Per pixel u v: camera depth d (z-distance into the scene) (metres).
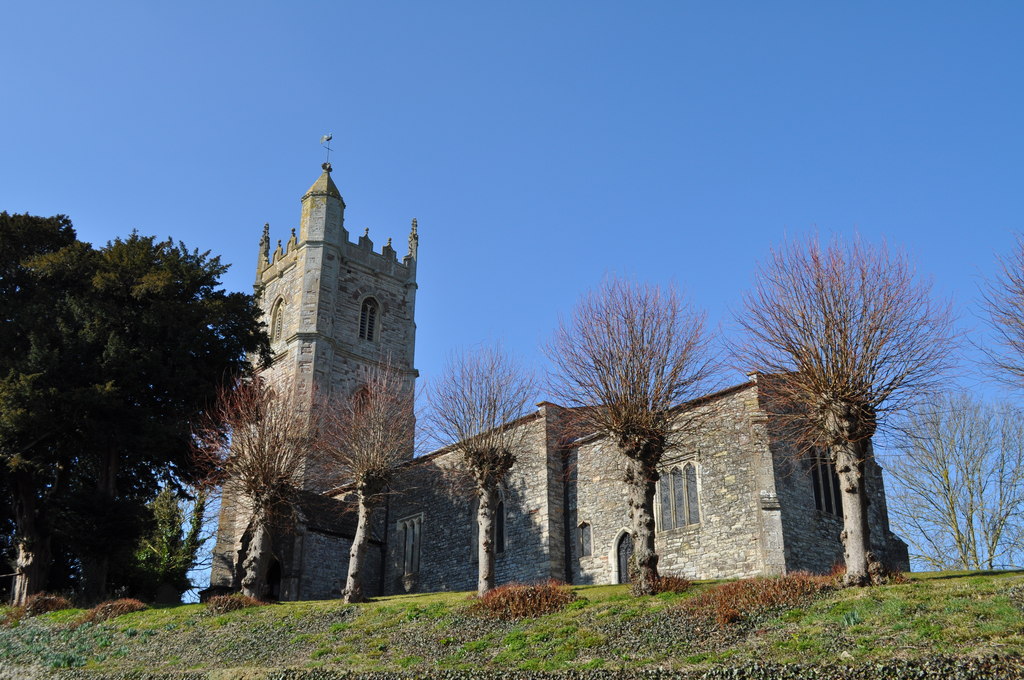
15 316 36.22
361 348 63.84
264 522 34.44
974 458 41.47
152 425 35.06
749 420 31.67
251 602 30.30
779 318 24.81
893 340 24.05
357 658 22.06
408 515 43.88
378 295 66.38
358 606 28.11
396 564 43.50
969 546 40.59
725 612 19.98
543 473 37.66
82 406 34.00
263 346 43.81
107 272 37.97
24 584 34.50
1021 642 15.35
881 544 34.66
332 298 62.47
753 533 30.75
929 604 18.33
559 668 18.61
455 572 40.28
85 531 33.59
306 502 42.47
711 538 32.09
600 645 19.84
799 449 31.25
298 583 39.12
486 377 33.34
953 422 42.28
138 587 40.56
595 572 35.56
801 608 19.91
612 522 35.44
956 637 16.14
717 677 16.11
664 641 19.31
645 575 24.56
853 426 22.88
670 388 27.14
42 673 23.94
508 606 23.77
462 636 22.59
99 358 35.81
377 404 39.00
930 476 42.44
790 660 16.56
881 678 14.80
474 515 40.25
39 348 34.62
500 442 31.70
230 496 49.66
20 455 33.44
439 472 42.75
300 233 64.31
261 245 70.00
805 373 23.78
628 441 26.50
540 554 36.62
